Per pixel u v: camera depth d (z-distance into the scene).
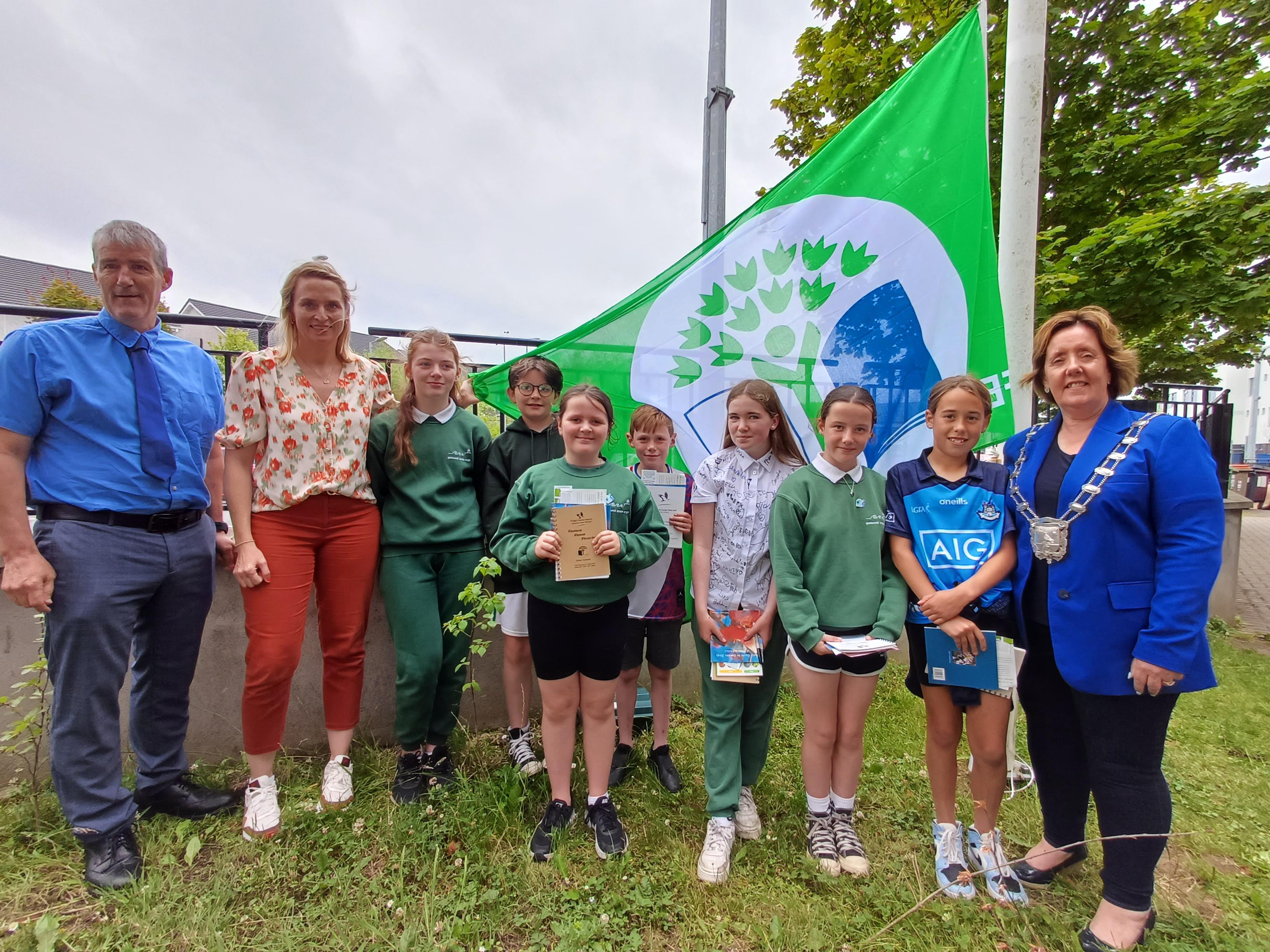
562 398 2.17
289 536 2.13
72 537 1.84
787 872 1.95
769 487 2.17
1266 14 4.63
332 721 2.29
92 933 1.66
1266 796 2.43
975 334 2.66
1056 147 5.17
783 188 2.90
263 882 1.85
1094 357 1.74
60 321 1.90
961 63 2.68
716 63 4.32
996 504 1.87
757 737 2.16
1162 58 4.82
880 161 2.80
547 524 2.12
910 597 2.00
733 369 2.93
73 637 1.83
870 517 2.00
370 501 2.29
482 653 2.22
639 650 2.57
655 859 2.00
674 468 2.79
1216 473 1.57
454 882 1.87
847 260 2.83
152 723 2.15
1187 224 4.18
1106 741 1.67
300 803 2.24
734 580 2.13
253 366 2.07
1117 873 1.67
